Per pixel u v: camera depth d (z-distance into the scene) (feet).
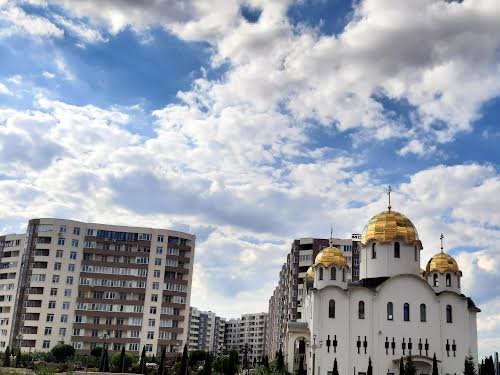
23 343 455.63
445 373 313.94
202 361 497.46
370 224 354.95
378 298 322.96
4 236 526.57
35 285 466.29
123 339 469.16
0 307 504.43
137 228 495.00
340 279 331.36
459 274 335.26
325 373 312.09
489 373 367.25
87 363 410.93
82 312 467.52
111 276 480.23
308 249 511.81
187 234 512.22
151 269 489.67
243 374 399.24
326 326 319.06
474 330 326.24
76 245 479.82
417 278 325.83
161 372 337.52
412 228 348.59
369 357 309.42
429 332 319.06
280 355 340.18
